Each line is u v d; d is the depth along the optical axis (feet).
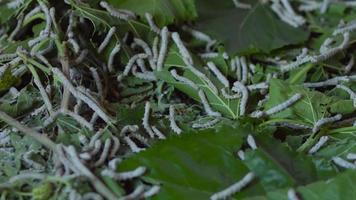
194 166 3.79
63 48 4.22
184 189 3.73
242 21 4.67
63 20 4.41
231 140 3.87
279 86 4.14
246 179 3.74
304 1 5.00
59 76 4.10
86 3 4.44
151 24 4.49
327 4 4.96
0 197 3.72
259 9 4.75
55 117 4.01
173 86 4.34
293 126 4.11
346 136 4.05
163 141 3.85
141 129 4.04
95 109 4.04
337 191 3.69
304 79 4.38
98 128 4.03
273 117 4.11
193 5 4.65
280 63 4.54
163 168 3.76
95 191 3.70
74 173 3.74
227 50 4.51
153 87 4.38
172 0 4.60
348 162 3.89
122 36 4.42
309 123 4.08
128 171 3.75
